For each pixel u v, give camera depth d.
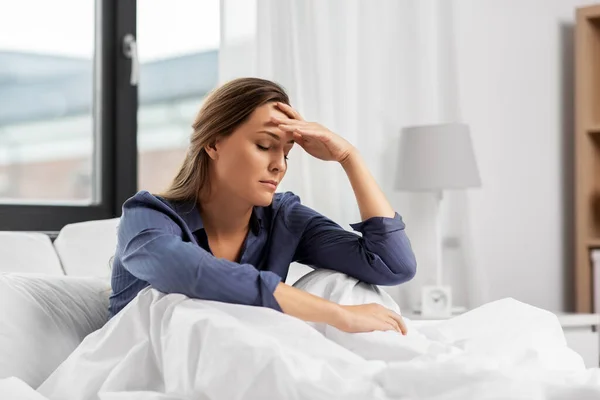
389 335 1.76
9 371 1.99
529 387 1.46
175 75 3.95
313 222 2.22
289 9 3.68
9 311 2.07
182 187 2.05
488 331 1.95
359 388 1.53
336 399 1.50
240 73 3.60
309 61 3.72
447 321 2.04
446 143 3.78
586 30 4.43
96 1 3.67
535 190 4.62
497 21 4.52
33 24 3.60
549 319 1.97
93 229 2.85
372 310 1.88
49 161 3.68
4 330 2.04
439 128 3.80
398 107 4.08
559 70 4.74
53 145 3.68
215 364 1.58
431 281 4.08
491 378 1.47
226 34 3.59
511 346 1.83
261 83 1.99
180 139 4.01
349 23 3.90
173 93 3.95
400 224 2.18
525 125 4.60
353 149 2.19
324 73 3.75
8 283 2.13
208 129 1.97
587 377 1.54
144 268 1.83
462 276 4.20
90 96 3.69
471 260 4.14
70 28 3.66
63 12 3.64
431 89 4.12
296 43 3.70
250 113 1.95
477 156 4.41
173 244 1.81
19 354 2.02
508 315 1.99
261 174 1.96
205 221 2.08
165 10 3.89
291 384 1.52
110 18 3.62
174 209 2.03
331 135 2.15
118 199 3.60
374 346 1.75
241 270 1.79
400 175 3.86
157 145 3.95
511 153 4.54
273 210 2.18
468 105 4.39
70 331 2.14
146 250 1.83
